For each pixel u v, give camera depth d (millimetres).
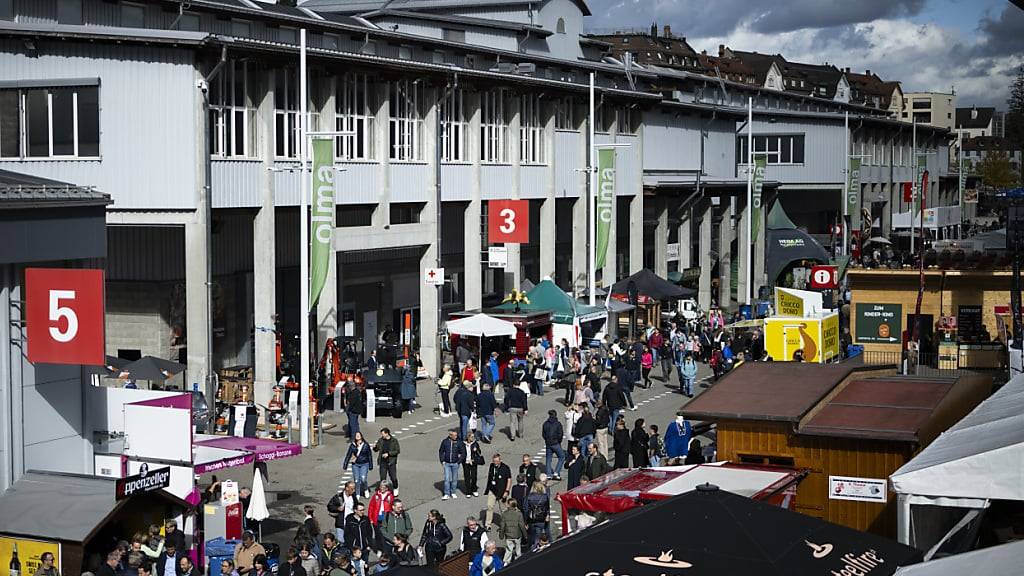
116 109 36969
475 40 67312
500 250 49969
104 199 25047
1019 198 40406
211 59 37094
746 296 68562
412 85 48062
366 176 45469
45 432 24406
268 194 39781
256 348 39875
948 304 49750
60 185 24672
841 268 70938
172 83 36656
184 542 22219
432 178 49000
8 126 37531
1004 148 177750
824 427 20234
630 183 66812
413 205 49281
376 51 54719
